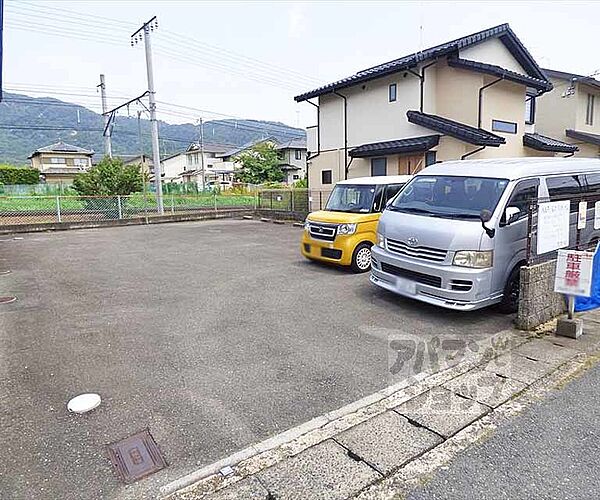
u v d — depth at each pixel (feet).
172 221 53.06
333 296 17.44
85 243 34.55
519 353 11.29
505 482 6.54
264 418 8.46
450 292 13.56
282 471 6.86
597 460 7.00
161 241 35.19
